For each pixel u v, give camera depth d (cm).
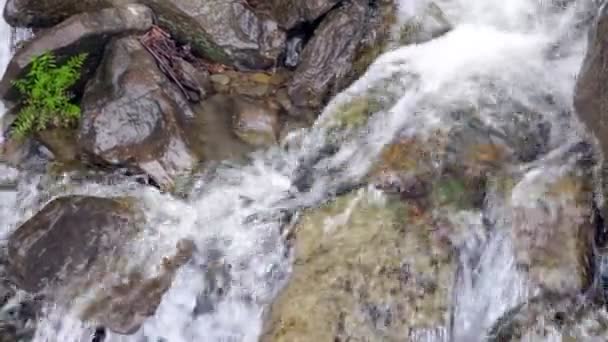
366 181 503
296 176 519
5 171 535
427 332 465
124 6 537
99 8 542
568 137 496
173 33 543
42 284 496
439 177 495
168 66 536
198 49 543
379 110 523
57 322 497
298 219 501
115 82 522
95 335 495
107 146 516
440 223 483
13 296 507
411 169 500
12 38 562
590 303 464
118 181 518
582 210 475
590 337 459
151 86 521
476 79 523
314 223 495
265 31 541
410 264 475
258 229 505
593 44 489
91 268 493
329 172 515
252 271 498
